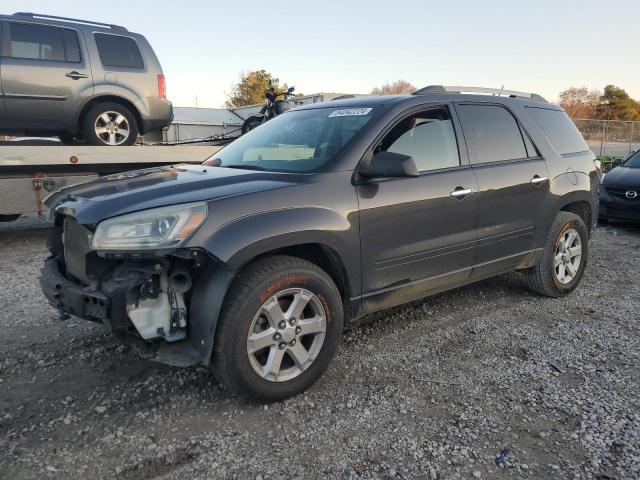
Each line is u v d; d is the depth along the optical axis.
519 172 4.39
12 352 3.79
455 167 3.99
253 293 2.91
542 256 4.77
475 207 4.03
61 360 3.68
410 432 2.84
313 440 2.78
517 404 3.12
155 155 7.77
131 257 2.75
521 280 5.51
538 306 4.79
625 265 6.37
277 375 3.09
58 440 2.77
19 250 6.96
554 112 5.18
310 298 3.16
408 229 3.63
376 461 2.61
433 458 2.63
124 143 7.89
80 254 3.03
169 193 3.00
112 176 3.78
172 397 3.20
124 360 3.68
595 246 7.51
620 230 8.82
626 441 2.76
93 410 3.06
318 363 3.24
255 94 43.78
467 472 2.52
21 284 5.37
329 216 3.21
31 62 7.00
